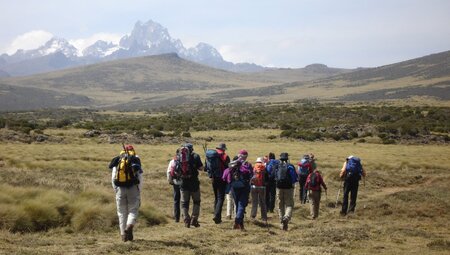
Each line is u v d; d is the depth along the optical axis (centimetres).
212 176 1453
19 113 16512
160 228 1369
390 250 1103
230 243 1167
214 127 9169
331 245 1153
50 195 1333
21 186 1525
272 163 1698
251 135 7844
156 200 1981
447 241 1180
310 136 7531
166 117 11994
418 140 7481
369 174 3134
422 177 3228
